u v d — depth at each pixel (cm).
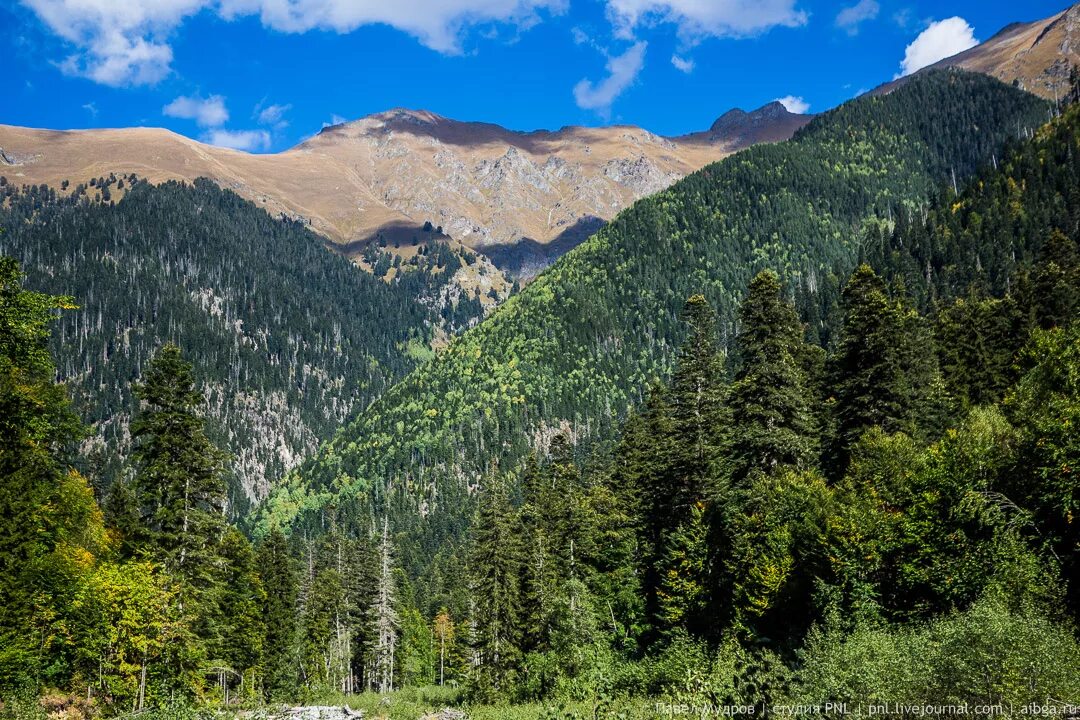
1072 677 1442
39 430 2955
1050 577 1967
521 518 5988
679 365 4056
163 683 3142
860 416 3697
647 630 4172
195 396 3325
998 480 2392
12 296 2739
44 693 2906
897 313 3975
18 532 2788
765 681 1617
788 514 3089
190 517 3228
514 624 4628
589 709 1944
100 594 3028
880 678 1617
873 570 2592
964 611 2177
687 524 3809
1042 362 2711
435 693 5819
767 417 3303
